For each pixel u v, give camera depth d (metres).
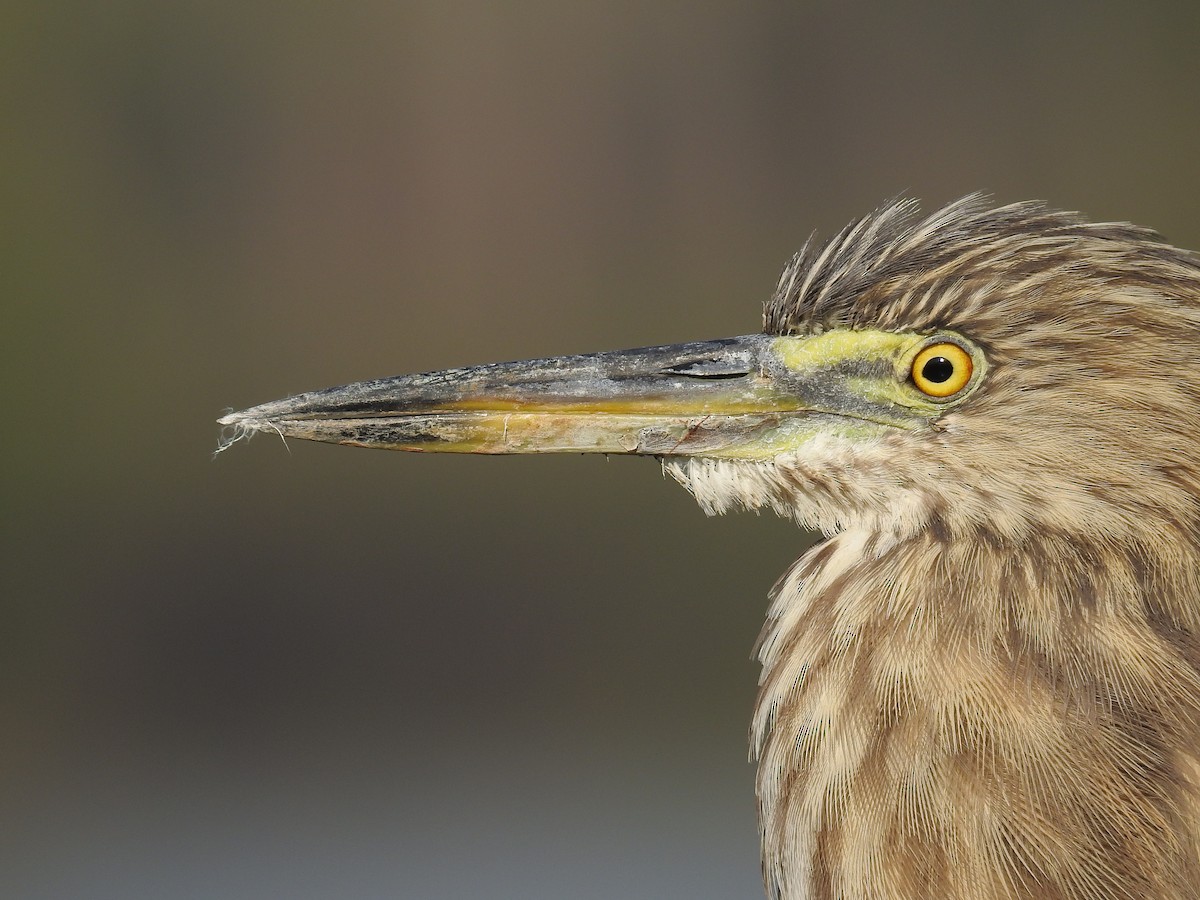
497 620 3.20
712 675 3.03
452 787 2.73
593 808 2.65
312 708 3.04
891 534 2.42
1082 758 2.40
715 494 2.44
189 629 3.25
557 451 2.44
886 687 2.41
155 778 2.83
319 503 3.48
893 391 2.42
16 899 2.61
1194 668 2.40
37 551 3.36
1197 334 2.41
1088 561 2.41
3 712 3.03
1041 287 2.41
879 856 2.41
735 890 2.60
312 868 2.62
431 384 2.44
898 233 2.43
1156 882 2.39
